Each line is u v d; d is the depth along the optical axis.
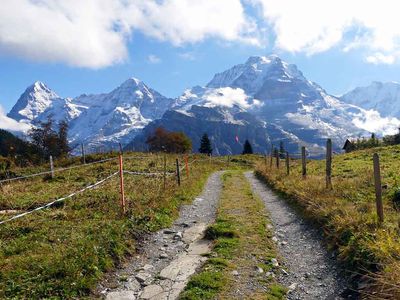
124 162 39.28
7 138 99.94
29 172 38.09
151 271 10.69
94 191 20.61
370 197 15.81
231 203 20.08
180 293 9.15
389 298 7.99
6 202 18.80
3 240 12.34
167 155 55.09
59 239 12.10
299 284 9.72
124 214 15.36
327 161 18.72
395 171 21.81
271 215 17.05
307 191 18.66
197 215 17.66
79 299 8.77
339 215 13.30
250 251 11.93
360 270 9.51
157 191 20.50
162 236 14.02
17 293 8.58
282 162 46.66
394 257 9.16
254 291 9.15
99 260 10.48
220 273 10.02
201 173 35.47
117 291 9.38
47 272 9.45
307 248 12.32
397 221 11.84
